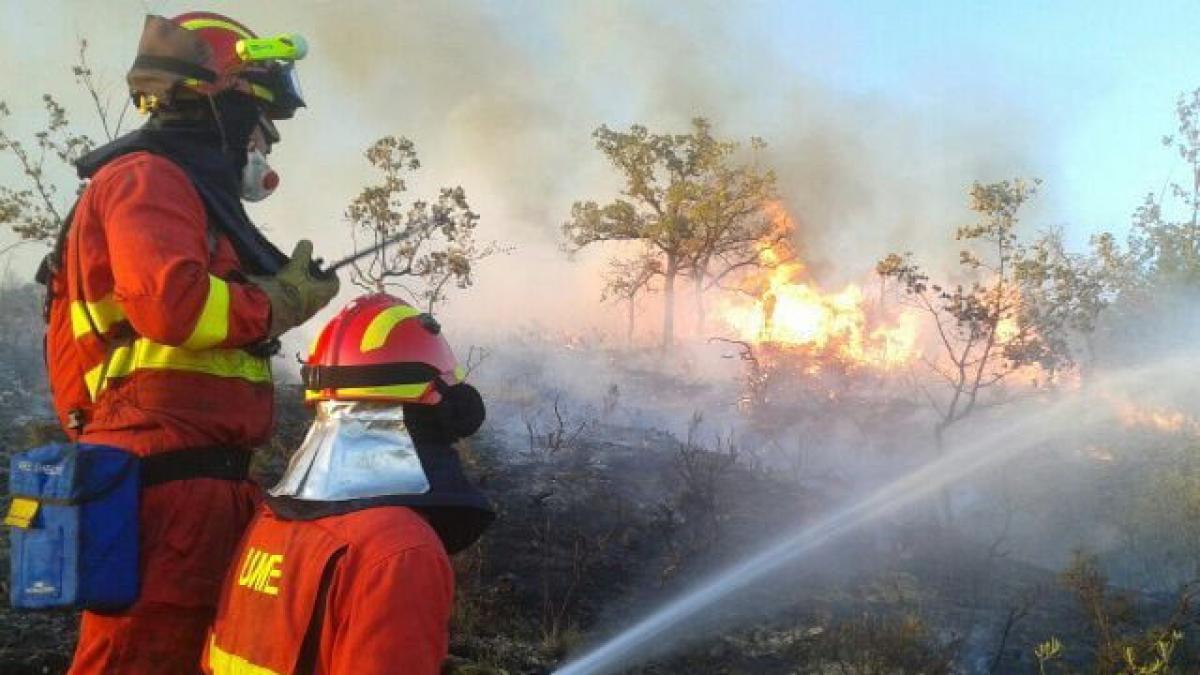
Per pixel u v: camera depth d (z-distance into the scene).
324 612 2.16
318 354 2.37
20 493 2.46
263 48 2.78
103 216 2.53
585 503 6.81
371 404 2.32
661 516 6.71
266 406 2.79
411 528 2.20
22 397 7.73
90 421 2.81
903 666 5.05
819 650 5.19
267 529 2.36
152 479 2.58
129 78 2.74
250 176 2.87
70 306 2.73
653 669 5.02
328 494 2.26
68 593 2.39
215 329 2.42
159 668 2.57
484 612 5.35
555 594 5.69
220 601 2.41
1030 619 5.82
